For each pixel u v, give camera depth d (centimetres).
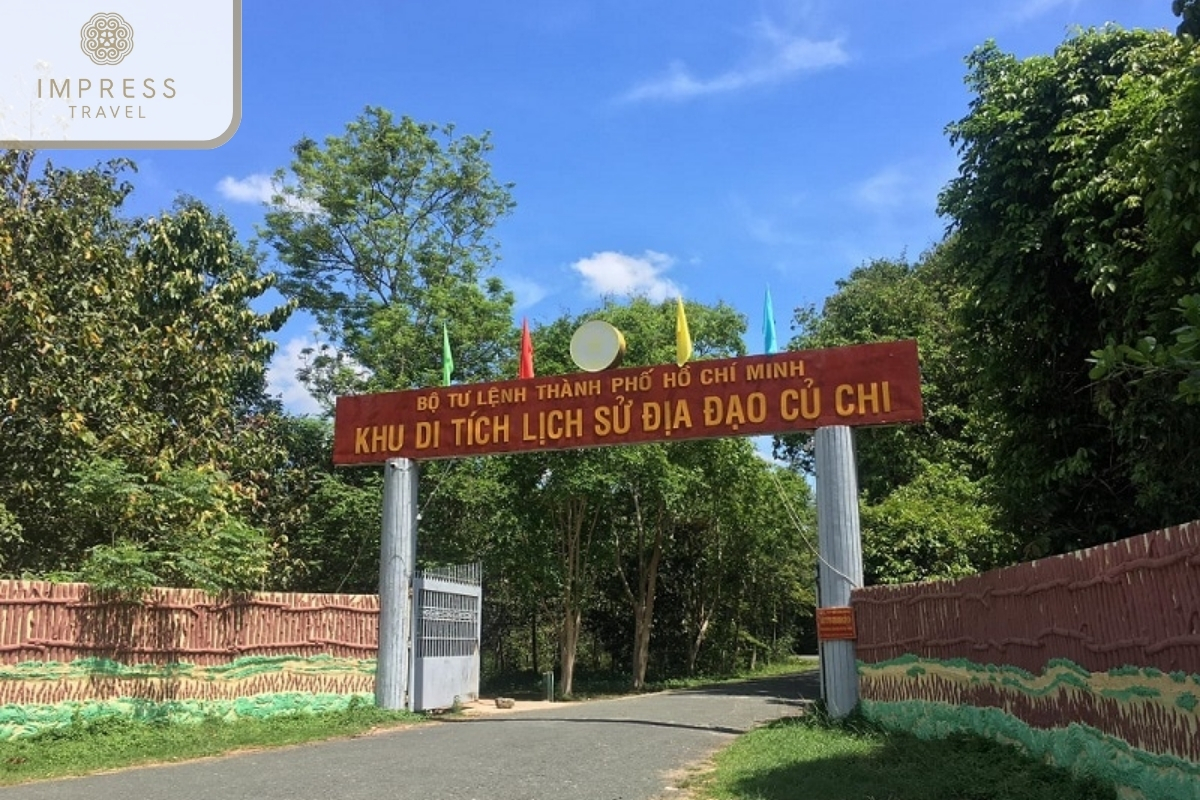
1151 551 561
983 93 1252
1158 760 552
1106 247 985
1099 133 1040
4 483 1398
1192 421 890
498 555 2339
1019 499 1178
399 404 1478
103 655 1148
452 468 2245
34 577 1285
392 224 2911
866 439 2186
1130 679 589
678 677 3150
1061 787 658
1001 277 1148
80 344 1476
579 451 2155
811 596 4012
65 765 943
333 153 3012
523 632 3341
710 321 2712
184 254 1847
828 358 1244
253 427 2027
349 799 743
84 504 1334
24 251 1448
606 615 3297
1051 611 724
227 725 1205
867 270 3036
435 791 774
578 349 1378
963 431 2103
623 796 753
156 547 1341
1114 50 1146
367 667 1419
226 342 1838
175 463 1595
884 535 1794
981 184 1198
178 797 761
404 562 1448
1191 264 761
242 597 1298
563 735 1156
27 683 1077
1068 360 1157
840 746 984
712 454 2439
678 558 3200
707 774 858
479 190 3136
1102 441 1123
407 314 2595
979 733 882
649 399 1321
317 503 2200
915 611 1047
